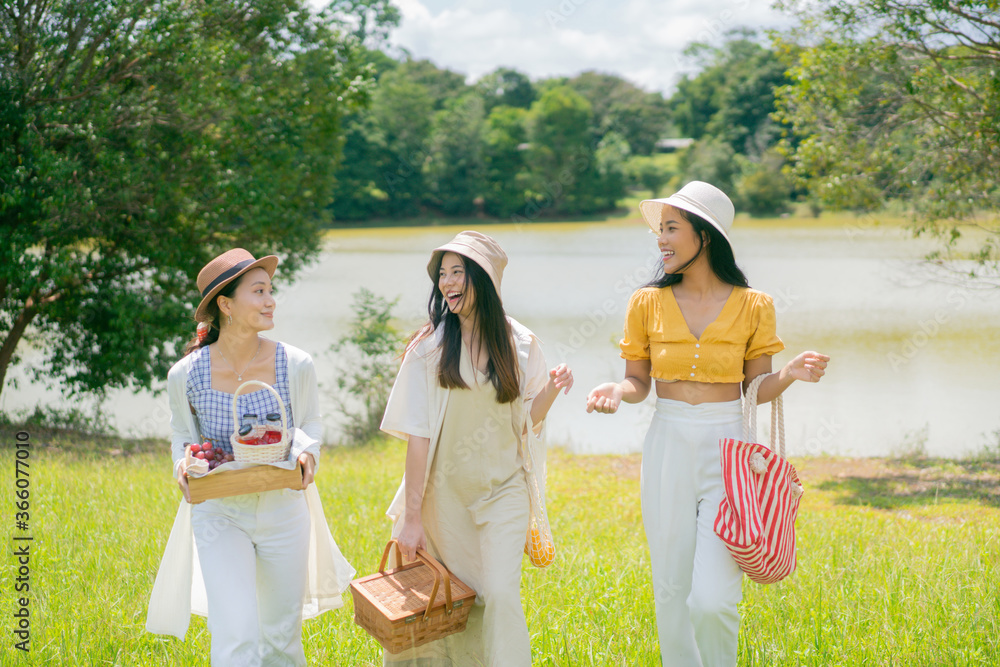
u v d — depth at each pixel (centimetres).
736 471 310
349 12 1358
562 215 7100
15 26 1050
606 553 521
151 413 1407
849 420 1298
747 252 3781
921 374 1612
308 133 1326
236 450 297
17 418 1283
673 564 330
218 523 304
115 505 616
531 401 328
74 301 1191
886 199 1033
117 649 356
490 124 7112
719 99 8338
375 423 1389
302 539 318
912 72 941
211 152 1166
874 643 355
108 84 1110
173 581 323
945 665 337
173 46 1080
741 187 6419
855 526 632
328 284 2930
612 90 9112
